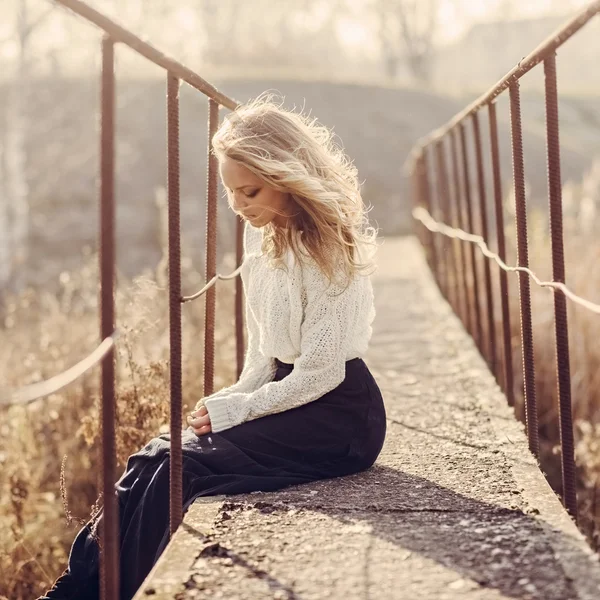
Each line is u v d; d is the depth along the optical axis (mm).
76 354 4980
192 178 20578
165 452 2357
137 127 22484
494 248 6902
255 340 2703
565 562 1874
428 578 1830
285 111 2400
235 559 1976
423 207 10094
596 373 4930
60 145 21141
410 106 26688
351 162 2580
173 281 2162
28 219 18359
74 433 4258
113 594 1895
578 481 4270
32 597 3217
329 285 2439
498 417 3320
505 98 30250
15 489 3566
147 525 2281
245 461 2475
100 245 1827
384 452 2869
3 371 4926
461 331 5430
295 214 2414
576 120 32250
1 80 22328
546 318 5398
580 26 1967
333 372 2479
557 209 2229
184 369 4246
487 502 2301
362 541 2049
